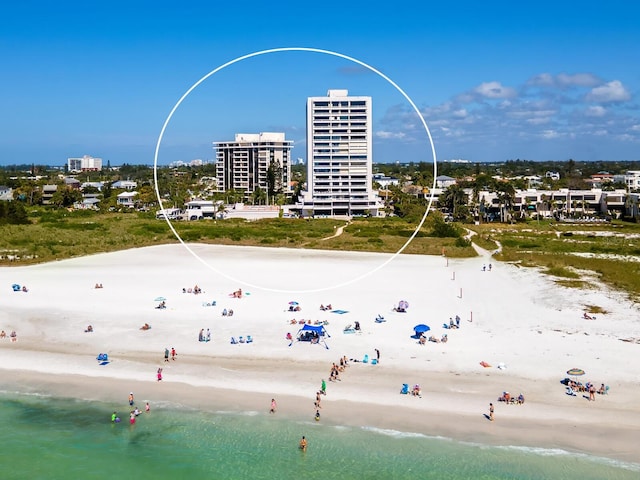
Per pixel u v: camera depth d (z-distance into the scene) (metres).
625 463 36.47
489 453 37.78
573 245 131.88
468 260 111.25
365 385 47.03
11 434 41.50
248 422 42.22
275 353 54.19
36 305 71.88
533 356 52.47
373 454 38.12
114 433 41.53
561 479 35.16
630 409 42.34
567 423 40.72
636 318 64.88
